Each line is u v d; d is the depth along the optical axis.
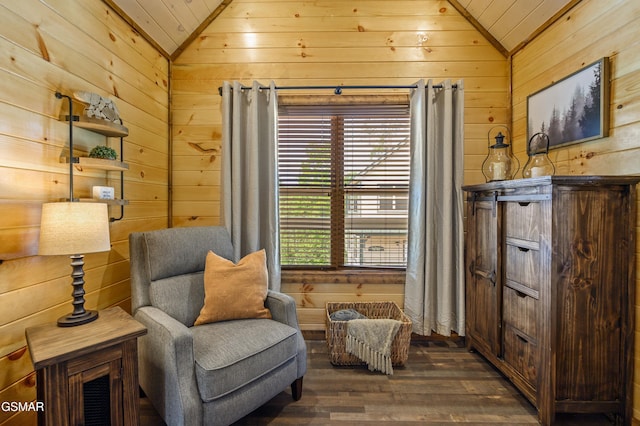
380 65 2.35
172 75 2.39
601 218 1.43
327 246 2.47
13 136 1.20
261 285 1.76
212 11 2.31
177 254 1.71
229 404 1.30
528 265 1.57
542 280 1.47
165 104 2.33
